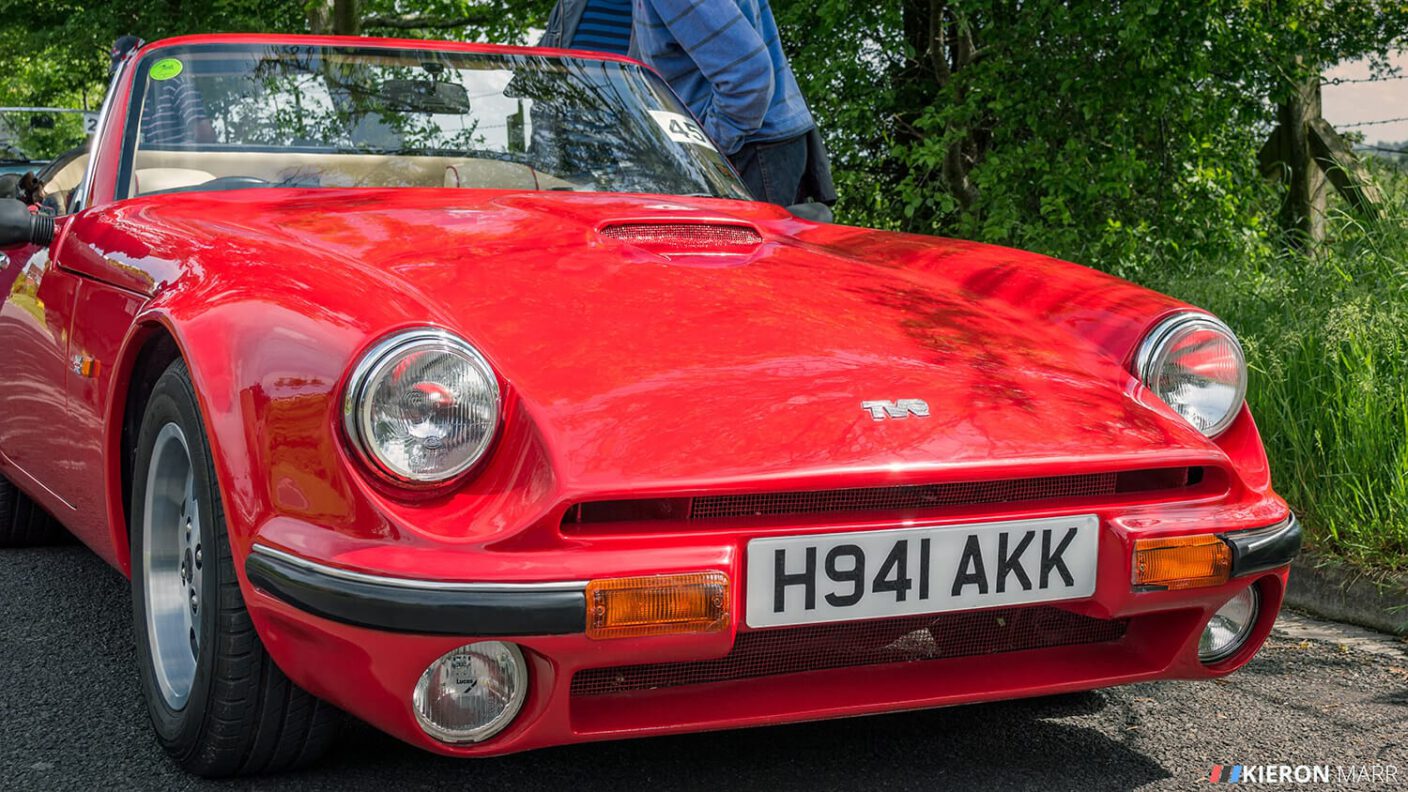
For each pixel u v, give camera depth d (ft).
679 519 5.23
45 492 8.89
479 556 4.92
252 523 5.34
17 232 8.25
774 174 12.21
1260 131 26.61
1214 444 6.23
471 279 6.31
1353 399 10.34
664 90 10.35
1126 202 24.30
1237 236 24.21
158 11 49.98
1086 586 5.79
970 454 5.51
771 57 12.19
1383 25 27.89
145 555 6.61
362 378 5.08
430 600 4.86
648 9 11.85
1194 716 7.24
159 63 8.97
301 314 5.56
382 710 5.16
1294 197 28.58
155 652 6.48
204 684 5.78
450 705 5.17
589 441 5.16
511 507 5.05
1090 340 6.82
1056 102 23.88
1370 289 13.06
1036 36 23.58
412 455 5.05
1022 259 7.95
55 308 8.04
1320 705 7.47
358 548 5.02
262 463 5.34
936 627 6.01
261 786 6.05
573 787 6.07
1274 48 24.38
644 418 5.32
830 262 7.57
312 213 7.37
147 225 7.30
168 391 6.12
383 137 8.89
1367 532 9.62
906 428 5.58
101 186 8.42
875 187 28.55
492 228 7.21
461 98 9.30
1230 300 14.55
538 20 42.34
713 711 5.43
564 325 5.90
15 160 32.89
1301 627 9.17
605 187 9.13
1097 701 7.47
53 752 6.44
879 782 6.19
